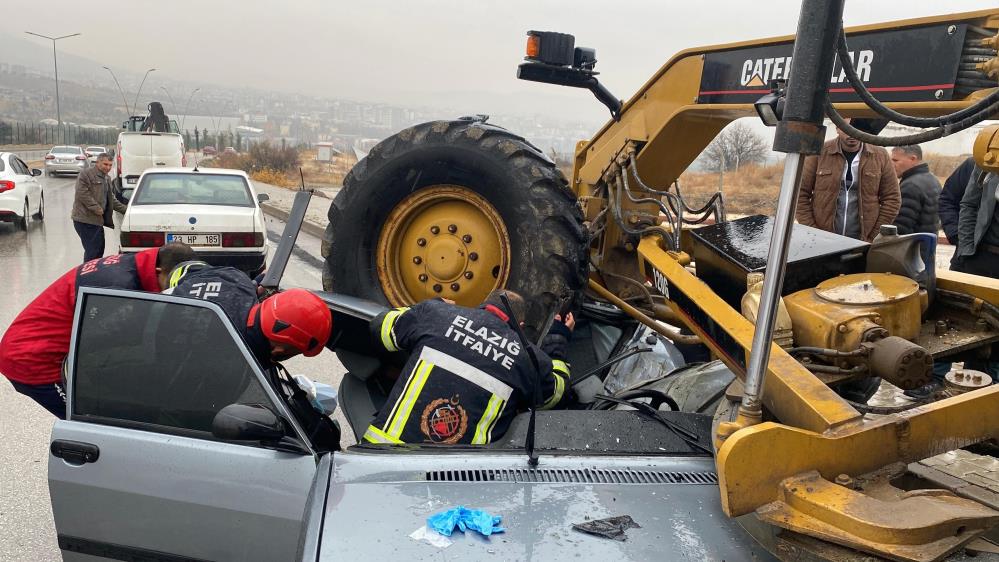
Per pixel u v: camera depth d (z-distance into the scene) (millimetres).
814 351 2561
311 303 2902
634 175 4195
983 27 2666
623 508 2227
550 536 2096
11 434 4898
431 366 2885
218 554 2539
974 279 3059
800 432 2061
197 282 3105
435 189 4344
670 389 3734
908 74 2857
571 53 4492
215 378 2613
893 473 2168
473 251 4309
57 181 32906
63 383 3486
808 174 6066
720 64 3816
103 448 2623
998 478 2312
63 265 11070
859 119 3279
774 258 1976
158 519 2576
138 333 2680
